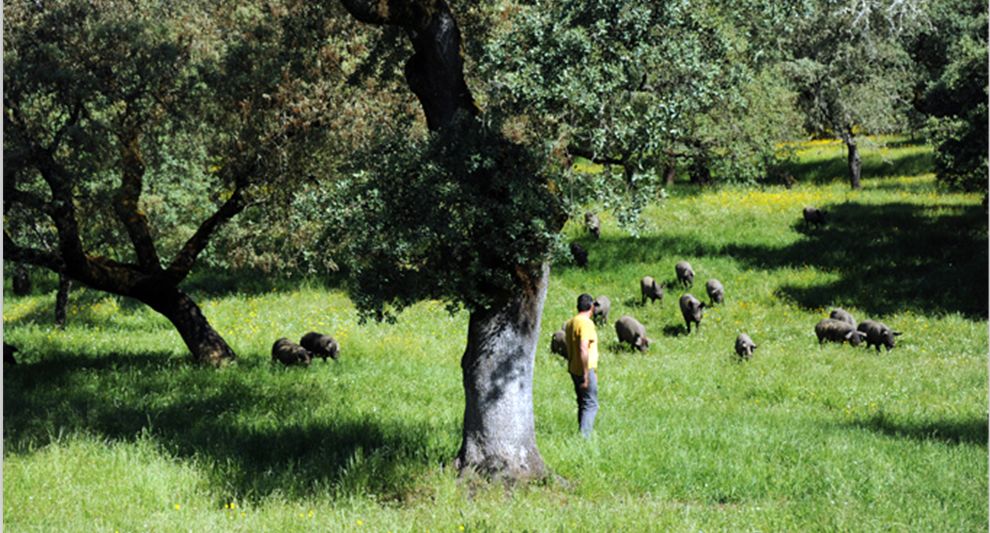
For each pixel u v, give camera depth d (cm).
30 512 951
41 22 1639
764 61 1109
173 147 1888
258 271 3362
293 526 895
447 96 1080
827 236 3522
